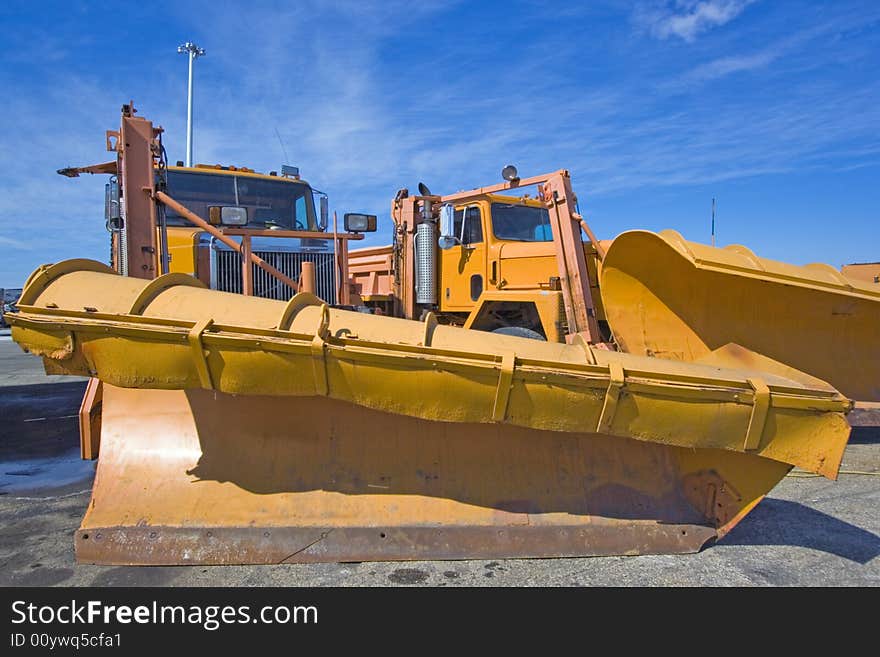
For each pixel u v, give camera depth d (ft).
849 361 16.47
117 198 19.25
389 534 10.13
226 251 19.74
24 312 9.16
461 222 25.25
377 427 10.98
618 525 10.39
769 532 11.75
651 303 14.78
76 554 10.03
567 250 21.22
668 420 8.93
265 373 8.88
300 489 10.51
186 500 10.39
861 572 10.07
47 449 19.63
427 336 9.35
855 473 16.24
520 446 10.89
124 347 8.91
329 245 21.72
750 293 15.19
